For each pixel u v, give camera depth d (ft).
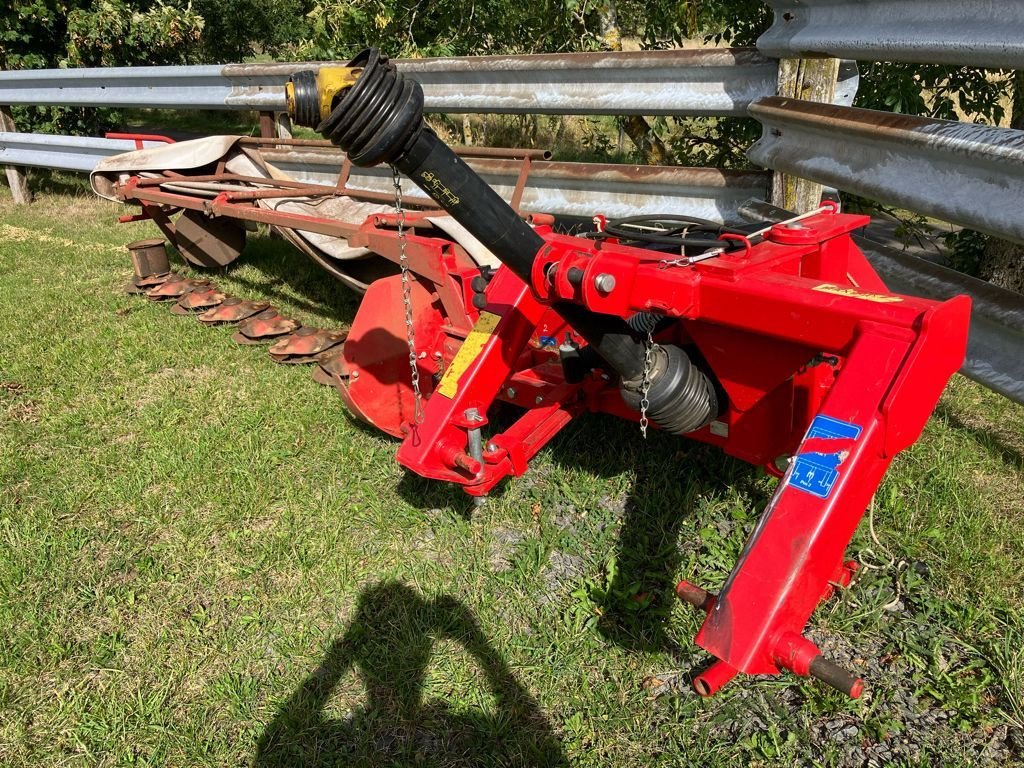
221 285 20.42
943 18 9.86
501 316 9.67
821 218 9.49
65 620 9.59
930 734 7.59
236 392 14.73
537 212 17.03
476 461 9.06
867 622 8.78
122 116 40.63
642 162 27.48
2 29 37.24
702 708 8.04
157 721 8.23
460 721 8.06
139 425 13.70
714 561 9.75
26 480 12.33
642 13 27.84
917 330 6.27
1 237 26.14
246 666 8.84
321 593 9.77
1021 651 8.16
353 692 8.44
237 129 49.83
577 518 10.84
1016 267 15.99
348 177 19.52
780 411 8.39
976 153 9.15
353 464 12.21
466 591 9.66
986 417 12.62
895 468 11.16
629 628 9.07
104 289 20.49
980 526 9.90
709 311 7.73
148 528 11.08
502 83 16.92
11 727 8.24
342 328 17.24
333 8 27.55
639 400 8.11
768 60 13.53
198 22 42.16
